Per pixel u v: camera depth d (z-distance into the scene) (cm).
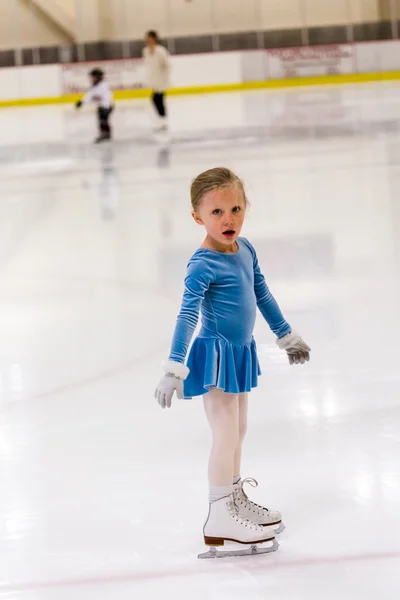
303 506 660
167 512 668
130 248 1761
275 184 2370
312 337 1108
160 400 549
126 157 3169
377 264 1476
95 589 561
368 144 2986
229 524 588
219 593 546
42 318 1302
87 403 934
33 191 2564
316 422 830
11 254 1788
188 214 2081
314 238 1711
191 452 782
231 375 575
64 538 637
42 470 763
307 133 3403
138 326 1226
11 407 937
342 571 563
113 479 735
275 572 568
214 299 575
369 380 939
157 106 4141
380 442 771
